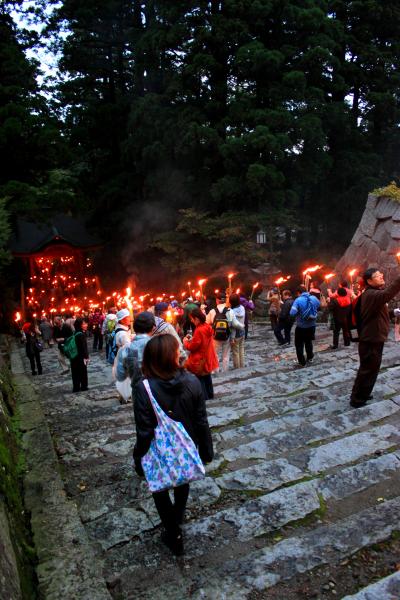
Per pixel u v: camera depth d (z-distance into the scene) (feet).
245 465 15.21
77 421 20.71
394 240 39.73
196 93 86.17
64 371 43.55
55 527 11.87
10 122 78.79
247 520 12.03
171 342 10.44
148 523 12.14
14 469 14.10
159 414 10.12
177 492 11.46
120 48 112.88
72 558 10.67
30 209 79.46
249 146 77.56
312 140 78.43
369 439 15.87
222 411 20.10
